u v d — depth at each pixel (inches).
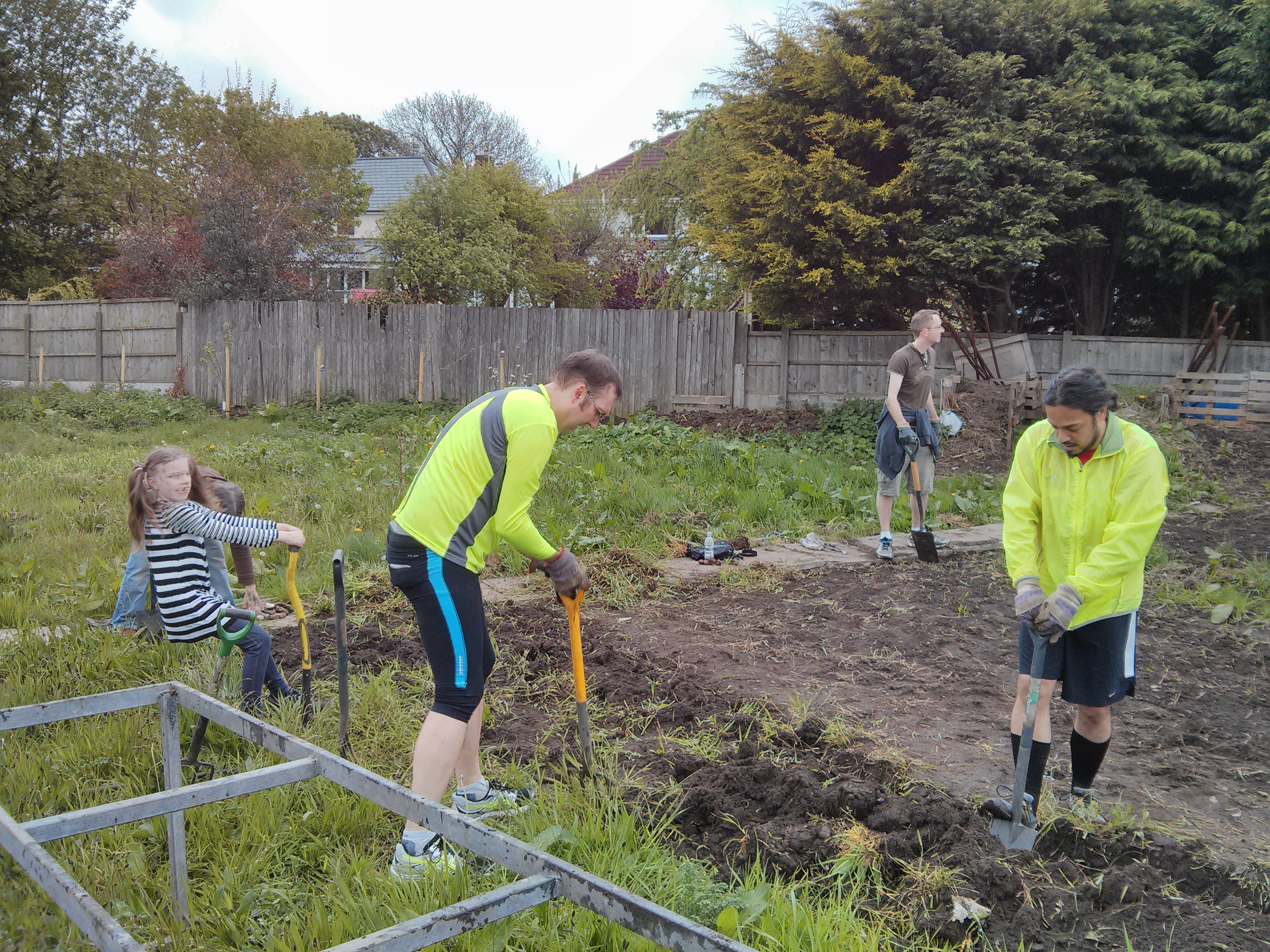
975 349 551.2
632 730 158.9
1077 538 122.5
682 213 813.2
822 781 139.1
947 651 207.8
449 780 123.0
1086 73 538.0
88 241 1136.8
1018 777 119.0
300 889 105.8
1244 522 366.6
